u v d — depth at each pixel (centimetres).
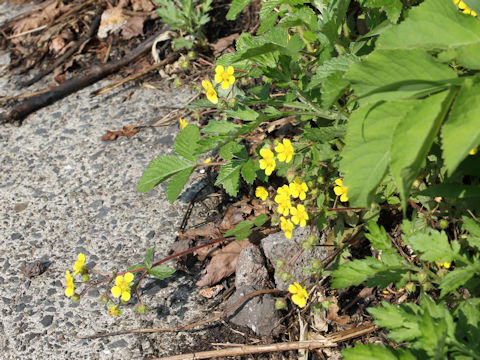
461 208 74
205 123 99
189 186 92
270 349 75
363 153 64
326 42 75
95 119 104
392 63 63
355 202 65
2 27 122
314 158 78
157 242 86
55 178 96
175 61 110
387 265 70
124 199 92
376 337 75
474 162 68
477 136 59
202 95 103
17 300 83
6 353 78
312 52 80
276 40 76
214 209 89
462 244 73
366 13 82
